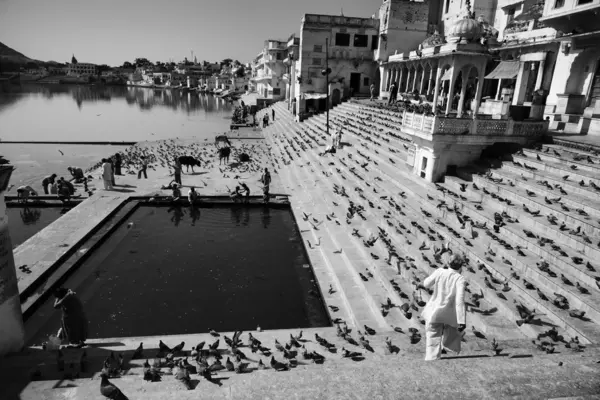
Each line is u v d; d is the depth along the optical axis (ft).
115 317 31.24
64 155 90.89
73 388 16.89
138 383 18.38
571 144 40.98
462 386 12.62
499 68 65.16
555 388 12.57
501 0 91.71
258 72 274.36
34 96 320.91
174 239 46.78
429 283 17.75
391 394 12.28
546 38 68.13
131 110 234.99
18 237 46.16
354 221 45.06
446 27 114.11
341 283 33.53
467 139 44.29
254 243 46.06
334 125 94.63
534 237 30.19
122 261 40.93
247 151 95.14
